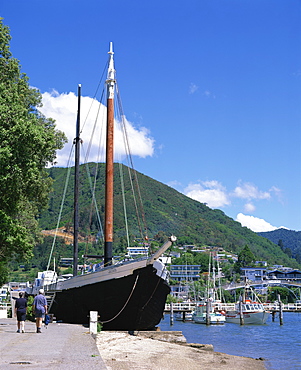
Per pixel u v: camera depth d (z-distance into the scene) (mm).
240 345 44344
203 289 129625
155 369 17125
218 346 43281
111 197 30828
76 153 41312
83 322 29406
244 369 21453
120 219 188875
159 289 28047
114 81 33688
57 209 181125
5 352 13492
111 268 27531
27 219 44250
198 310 84500
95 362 11531
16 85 35156
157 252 25562
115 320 28312
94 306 28422
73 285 29781
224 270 186250
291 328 69750
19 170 27734
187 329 67188
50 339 17375
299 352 38125
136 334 28594
